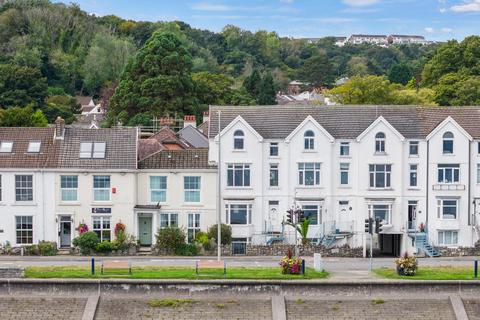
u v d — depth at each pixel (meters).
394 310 56.09
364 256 75.69
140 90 130.00
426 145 77.94
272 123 78.69
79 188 75.31
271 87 179.88
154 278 56.72
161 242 73.06
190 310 55.75
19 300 56.03
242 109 79.94
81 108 185.38
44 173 75.06
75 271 58.72
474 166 78.06
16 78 143.50
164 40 132.75
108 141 77.19
